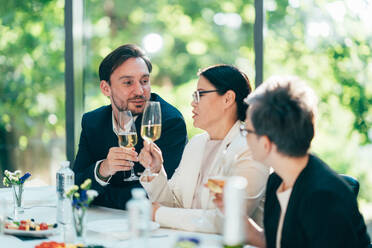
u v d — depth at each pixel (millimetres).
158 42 9359
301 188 1783
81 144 3113
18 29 7855
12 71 7883
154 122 2488
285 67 7121
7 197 2801
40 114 8000
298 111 1743
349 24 6414
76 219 1841
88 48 9039
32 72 7934
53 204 2742
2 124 7879
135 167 2914
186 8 9398
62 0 7965
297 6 7055
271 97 1767
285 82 1782
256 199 2203
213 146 2459
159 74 9367
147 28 9328
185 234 2096
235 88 2363
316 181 1755
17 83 7902
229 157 2301
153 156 2510
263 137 1782
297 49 7051
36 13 7902
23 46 7867
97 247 1765
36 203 2779
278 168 1829
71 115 4062
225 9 9359
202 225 2131
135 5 9273
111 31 9195
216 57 9383
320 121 6312
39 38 7922
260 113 1768
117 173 2883
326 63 6543
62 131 8078
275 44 7207
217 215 2100
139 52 3021
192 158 2506
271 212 1948
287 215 1799
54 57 7980
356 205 1790
